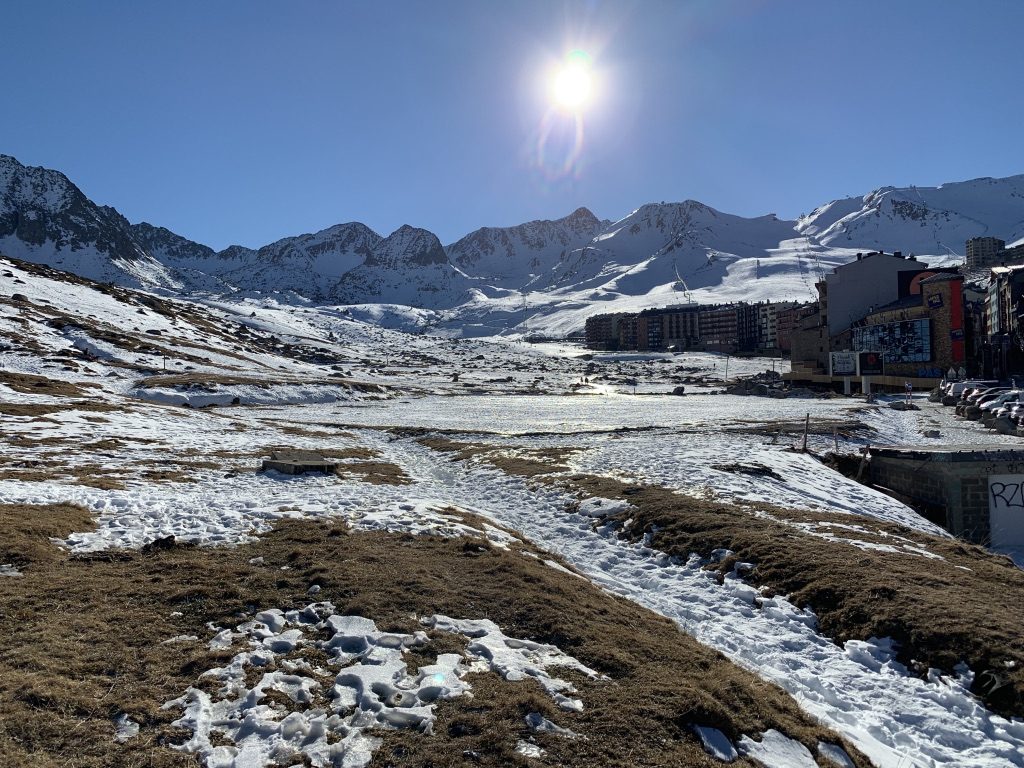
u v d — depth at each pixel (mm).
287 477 26156
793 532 16625
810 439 37906
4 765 5840
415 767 6449
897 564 14117
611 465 27516
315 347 187625
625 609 11984
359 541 14148
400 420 57469
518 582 11797
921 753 8648
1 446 28609
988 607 11781
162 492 20844
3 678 7328
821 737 8062
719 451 29969
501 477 27797
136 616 9531
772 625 12406
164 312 143500
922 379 82688
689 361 189250
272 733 6906
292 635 9227
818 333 110938
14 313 93375
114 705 7094
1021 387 57781
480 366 176000
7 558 11641
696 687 8516
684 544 16719
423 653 8875
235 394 73250
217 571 11578
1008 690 9555
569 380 135125
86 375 73562
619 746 6984
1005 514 23109
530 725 7215
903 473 26016
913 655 10766
